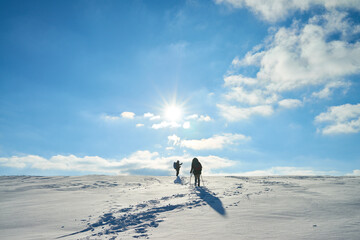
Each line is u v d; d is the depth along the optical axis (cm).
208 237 433
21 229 614
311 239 390
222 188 1095
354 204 632
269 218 543
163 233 481
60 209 830
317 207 623
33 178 1936
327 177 1594
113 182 1644
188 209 690
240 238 414
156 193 1058
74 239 504
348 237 390
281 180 1442
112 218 671
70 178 1919
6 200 1066
